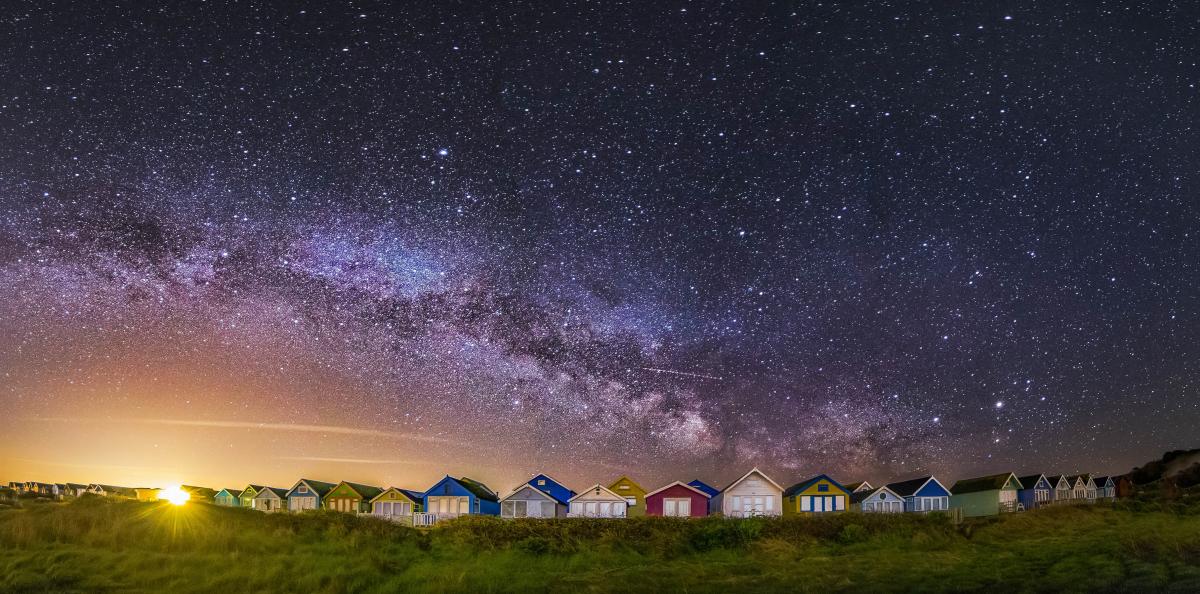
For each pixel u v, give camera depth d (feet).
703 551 170.19
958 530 182.19
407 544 169.27
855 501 238.89
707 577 140.56
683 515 217.15
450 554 163.43
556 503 228.02
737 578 138.00
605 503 225.15
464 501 232.94
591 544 171.22
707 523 187.11
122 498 188.96
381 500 251.19
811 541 175.94
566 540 173.37
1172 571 120.37
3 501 199.21
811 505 224.53
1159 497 209.87
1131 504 195.11
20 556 144.36
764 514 212.02
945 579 129.18
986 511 238.48
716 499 238.68
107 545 151.53
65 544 151.84
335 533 171.12
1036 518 186.19
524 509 227.20
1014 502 232.73
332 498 260.83
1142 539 141.69
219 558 147.33
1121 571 123.44
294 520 177.06
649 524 186.29
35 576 132.98
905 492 242.17
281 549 157.58
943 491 238.07
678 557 166.09
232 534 161.48
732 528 179.01
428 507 233.96
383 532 175.73
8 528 156.25
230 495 281.54
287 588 132.36
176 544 153.38
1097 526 171.12
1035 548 150.92
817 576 137.18
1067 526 174.40
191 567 141.28
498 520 195.52
